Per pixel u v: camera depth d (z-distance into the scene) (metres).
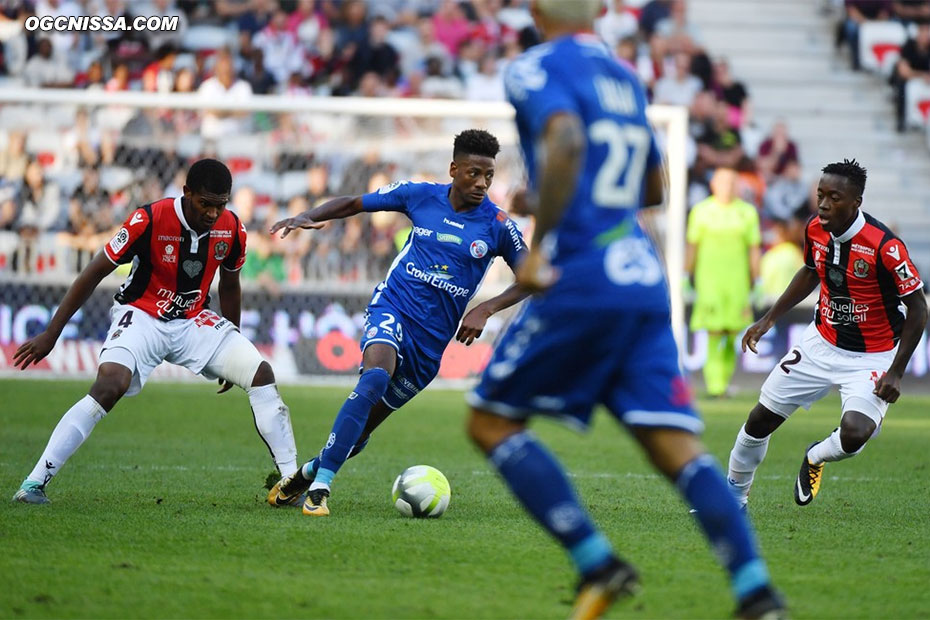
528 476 12.60
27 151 53.31
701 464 12.65
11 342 50.91
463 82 70.19
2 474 25.44
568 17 13.37
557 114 12.12
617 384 13.05
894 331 22.58
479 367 53.50
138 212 21.27
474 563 16.83
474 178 22.16
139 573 15.69
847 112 78.50
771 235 66.12
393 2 75.94
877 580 16.23
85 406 21.34
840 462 31.78
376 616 13.83
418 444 34.00
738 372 53.59
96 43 66.56
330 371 52.41
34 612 13.69
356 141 56.84
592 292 12.48
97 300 50.81
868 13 80.12
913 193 75.06
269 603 14.32
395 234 54.59
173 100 48.97
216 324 22.42
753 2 82.38
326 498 21.19
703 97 68.31
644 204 13.99
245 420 38.59
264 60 68.75
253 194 55.09
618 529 20.05
